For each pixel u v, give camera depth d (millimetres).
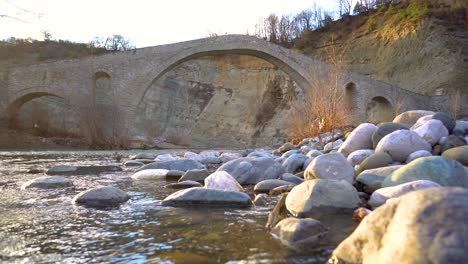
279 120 37500
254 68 42156
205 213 3314
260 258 2072
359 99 31625
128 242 2457
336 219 2930
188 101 41094
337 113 11453
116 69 28969
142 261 2070
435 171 3389
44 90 27312
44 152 18516
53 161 11328
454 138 5039
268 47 32188
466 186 3318
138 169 7836
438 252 1382
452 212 1501
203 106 41281
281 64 33125
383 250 1628
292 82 38781
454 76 33031
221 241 2428
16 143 22719
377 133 5746
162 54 30375
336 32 47844
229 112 40656
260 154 8664
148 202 3934
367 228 1820
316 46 47844
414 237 1488
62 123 29734
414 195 1704
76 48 36312
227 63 43125
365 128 6117
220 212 3352
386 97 32406
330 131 10625
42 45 35281
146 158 11539
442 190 1640
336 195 3205
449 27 37125
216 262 2020
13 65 27172
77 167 8211
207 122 40469
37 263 2059
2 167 8945
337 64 13727
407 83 36469
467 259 1329
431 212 1545
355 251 1848
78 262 2070
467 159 4086
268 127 37844
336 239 2396
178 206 3658
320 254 2117
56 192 4652
